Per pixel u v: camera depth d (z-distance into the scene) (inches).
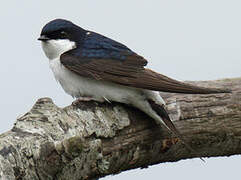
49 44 386.3
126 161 339.3
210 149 385.1
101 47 381.4
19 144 261.7
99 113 326.3
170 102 370.3
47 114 296.8
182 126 366.9
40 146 265.4
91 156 289.0
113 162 328.8
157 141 350.0
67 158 266.5
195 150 378.6
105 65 366.9
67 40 388.2
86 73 360.2
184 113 368.2
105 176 336.5
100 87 355.6
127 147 332.8
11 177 252.2
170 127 345.4
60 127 293.6
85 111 322.3
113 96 350.9
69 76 371.2
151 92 351.6
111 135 323.6
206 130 372.2
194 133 370.0
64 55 375.6
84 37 392.5
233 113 378.6
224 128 376.2
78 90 370.3
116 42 388.5
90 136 311.3
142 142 342.0
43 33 391.2
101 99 356.8
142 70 363.3
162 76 355.9
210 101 375.9
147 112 349.7
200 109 372.5
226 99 379.9
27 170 259.1
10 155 255.6
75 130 301.4
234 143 386.9
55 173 267.4
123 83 347.3
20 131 275.6
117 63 367.6
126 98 350.6
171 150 362.0
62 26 389.4
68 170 275.6
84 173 292.2
